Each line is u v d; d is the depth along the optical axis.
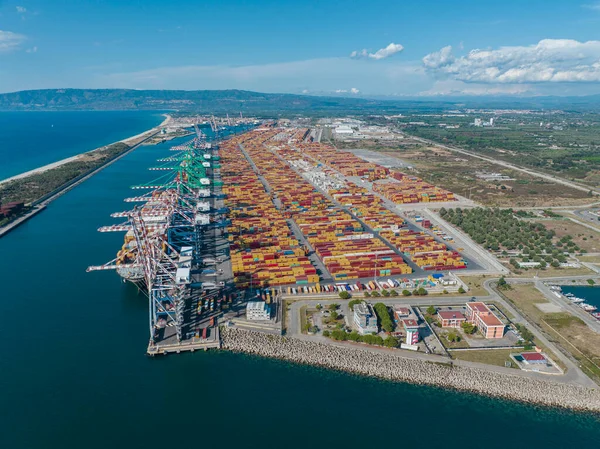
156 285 164.88
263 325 161.12
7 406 126.00
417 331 147.75
